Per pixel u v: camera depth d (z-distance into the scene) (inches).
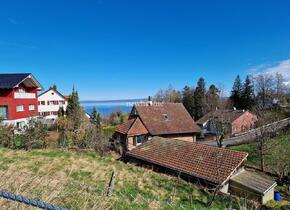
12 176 192.5
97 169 432.1
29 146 562.9
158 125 1117.7
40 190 179.3
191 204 343.0
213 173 584.4
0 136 573.9
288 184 827.4
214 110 1785.2
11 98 1079.6
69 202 172.9
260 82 2615.7
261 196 575.5
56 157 469.7
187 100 2460.6
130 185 383.9
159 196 363.9
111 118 2006.6
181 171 626.8
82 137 734.5
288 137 1213.1
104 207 181.0
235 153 636.1
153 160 705.0
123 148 1040.8
